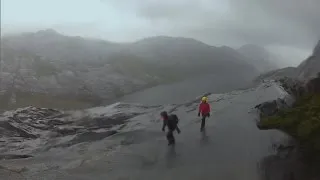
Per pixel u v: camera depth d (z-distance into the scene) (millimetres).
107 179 12695
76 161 15477
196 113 22609
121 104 28719
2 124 21672
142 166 13789
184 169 12898
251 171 11969
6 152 17969
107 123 23141
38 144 19469
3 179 13117
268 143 14727
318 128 11375
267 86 31984
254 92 29219
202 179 11805
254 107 21750
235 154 13875
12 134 21047
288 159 12562
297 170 11516
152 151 15484
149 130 19469
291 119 12602
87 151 17109
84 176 13273
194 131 17969
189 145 15719
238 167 12477
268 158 12953
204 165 13055
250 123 18469
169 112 23859
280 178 11102
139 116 23594
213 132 17484
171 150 15289
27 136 20969
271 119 13125
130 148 16516
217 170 12422
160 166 13508
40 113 25672
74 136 20266
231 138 16094
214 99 27641
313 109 12211
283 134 15617
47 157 16656
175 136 17406
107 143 18094
